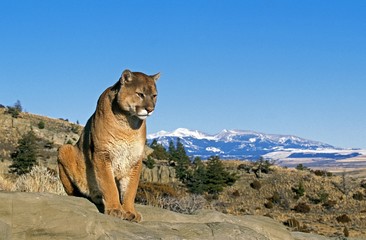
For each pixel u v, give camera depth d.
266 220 12.93
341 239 17.67
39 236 8.30
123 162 9.95
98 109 9.87
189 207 18.20
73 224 8.52
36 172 16.72
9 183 16.34
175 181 73.81
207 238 10.12
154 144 94.69
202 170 73.25
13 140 83.19
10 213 8.20
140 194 21.39
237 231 10.54
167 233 9.72
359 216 64.69
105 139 9.72
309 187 76.19
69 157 10.48
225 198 71.56
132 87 9.65
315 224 60.59
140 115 9.64
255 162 87.56
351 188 75.62
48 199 8.55
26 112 101.31
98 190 10.37
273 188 75.69
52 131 90.81
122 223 9.35
